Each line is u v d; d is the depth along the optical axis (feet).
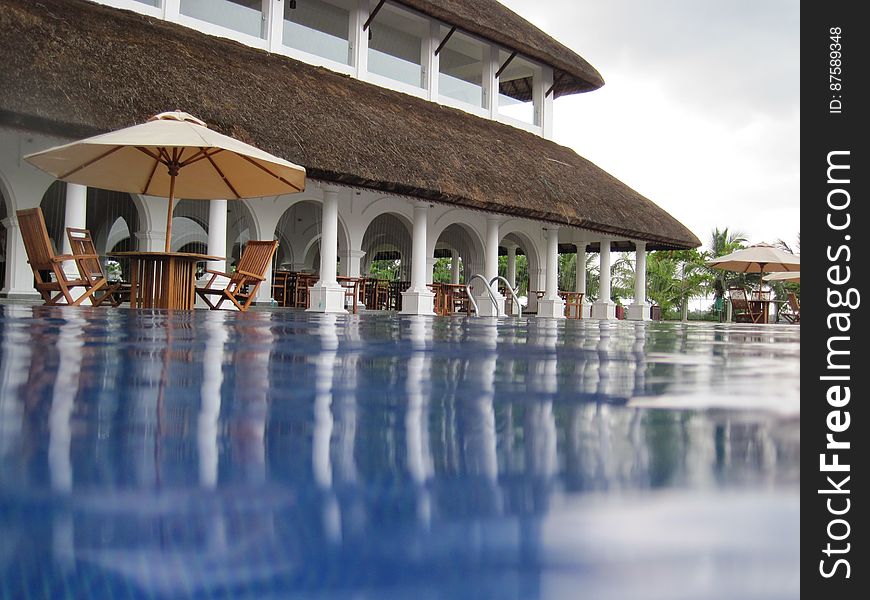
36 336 7.84
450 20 66.49
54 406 3.03
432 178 50.70
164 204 50.24
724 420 2.94
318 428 2.65
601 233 75.05
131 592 1.12
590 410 3.22
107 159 31.22
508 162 62.75
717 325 29.14
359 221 61.87
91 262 32.94
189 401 3.29
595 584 1.18
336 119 49.47
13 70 33.01
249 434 2.49
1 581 1.16
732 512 1.55
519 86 85.87
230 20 54.44
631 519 1.51
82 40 38.47
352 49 62.49
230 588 1.16
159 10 49.98
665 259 143.84
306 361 5.75
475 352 7.45
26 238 29.55
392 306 74.69
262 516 1.52
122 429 2.52
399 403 3.42
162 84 39.70
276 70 51.65
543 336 12.37
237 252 82.84
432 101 68.08
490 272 63.62
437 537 1.39
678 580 1.19
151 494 1.67
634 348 9.02
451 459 2.12
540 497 1.67
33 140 43.55
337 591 1.15
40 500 1.60
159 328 10.32
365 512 1.55
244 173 33.14
